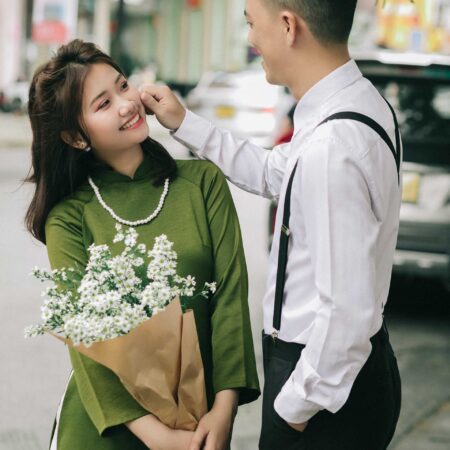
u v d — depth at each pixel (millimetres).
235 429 4508
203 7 39094
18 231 9102
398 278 7277
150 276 2246
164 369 2256
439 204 6184
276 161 2730
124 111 2447
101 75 2443
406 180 6250
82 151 2539
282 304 2303
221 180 2604
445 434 4492
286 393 2189
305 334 2250
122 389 2340
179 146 18391
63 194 2564
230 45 37562
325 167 2123
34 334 2227
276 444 2297
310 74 2279
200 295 2482
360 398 2256
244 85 16359
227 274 2506
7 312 6383
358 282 2105
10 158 16266
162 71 41094
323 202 2123
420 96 6621
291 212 2246
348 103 2223
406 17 15312
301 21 2236
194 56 39656
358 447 2273
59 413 2482
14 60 33469
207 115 16391
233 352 2441
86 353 2195
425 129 6496
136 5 41125
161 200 2529
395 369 2387
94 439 2404
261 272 7672
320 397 2141
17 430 4492
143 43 41562
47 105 2451
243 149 2803
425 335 6250
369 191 2154
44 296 2297
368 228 2127
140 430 2316
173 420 2305
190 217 2523
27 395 4941
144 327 2197
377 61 6711
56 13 21531
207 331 2502
